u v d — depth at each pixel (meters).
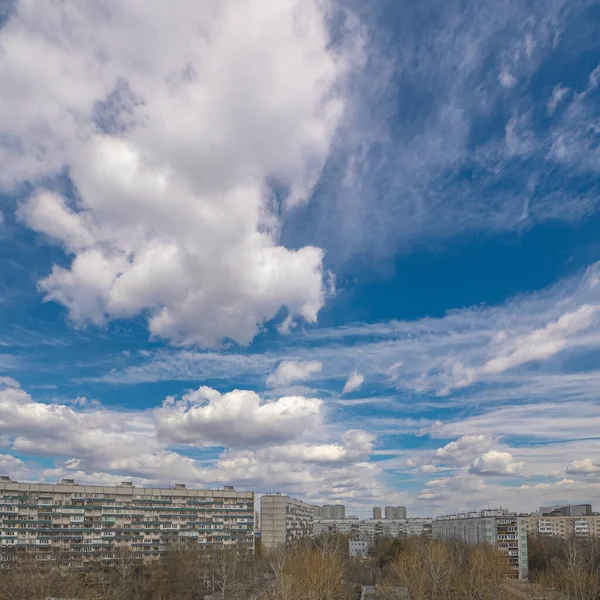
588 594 130.62
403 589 151.88
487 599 137.25
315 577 130.12
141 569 196.50
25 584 132.25
